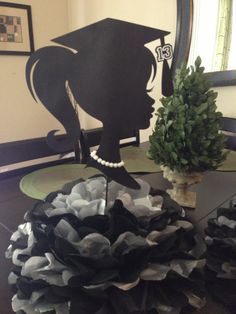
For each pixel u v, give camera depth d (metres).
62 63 0.44
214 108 0.76
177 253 0.45
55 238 0.44
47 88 0.44
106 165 0.49
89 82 0.45
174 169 0.78
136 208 0.50
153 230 0.47
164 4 1.95
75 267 0.41
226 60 1.69
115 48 0.44
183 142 0.73
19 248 0.49
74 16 2.68
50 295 0.41
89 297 0.40
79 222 0.46
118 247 0.42
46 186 1.02
